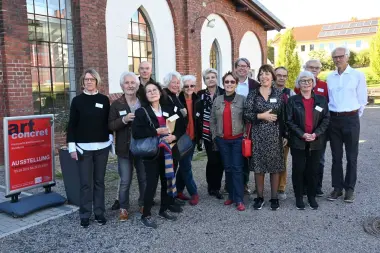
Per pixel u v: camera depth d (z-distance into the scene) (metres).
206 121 5.43
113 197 5.62
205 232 4.27
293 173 5.02
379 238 4.00
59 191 5.93
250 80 5.59
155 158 4.38
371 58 36.44
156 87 4.45
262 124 4.87
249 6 16.81
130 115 4.38
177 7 12.17
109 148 4.62
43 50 8.25
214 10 14.58
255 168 4.90
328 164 7.77
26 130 5.06
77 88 8.84
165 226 4.47
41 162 5.24
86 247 3.94
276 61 32.31
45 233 4.30
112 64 9.66
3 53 7.16
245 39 18.05
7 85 7.22
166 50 11.93
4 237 4.20
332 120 5.31
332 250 3.75
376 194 5.52
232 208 5.08
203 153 8.80
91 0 8.77
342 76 5.25
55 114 8.55
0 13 7.07
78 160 4.40
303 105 4.87
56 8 8.47
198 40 13.42
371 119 16.84
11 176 4.91
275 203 4.99
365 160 7.93
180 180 5.39
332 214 4.75
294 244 3.90
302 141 4.88
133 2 10.30
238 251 3.78
